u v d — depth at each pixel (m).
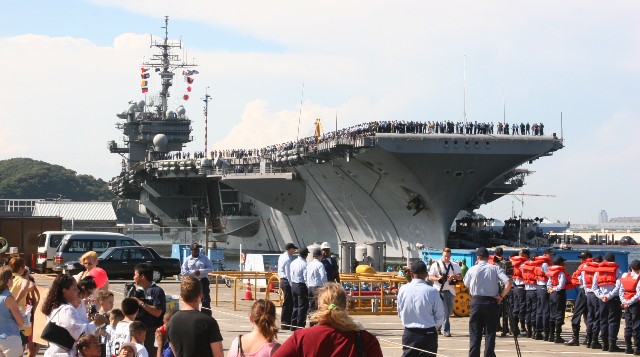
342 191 57.00
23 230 41.97
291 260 22.22
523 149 47.56
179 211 76.94
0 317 12.46
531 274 20.92
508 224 63.22
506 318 21.62
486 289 15.91
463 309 25.66
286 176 60.16
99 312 13.69
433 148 46.59
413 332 13.57
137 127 92.38
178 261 37.16
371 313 25.47
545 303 20.66
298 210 63.78
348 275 26.66
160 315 13.45
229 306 27.67
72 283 11.84
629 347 18.62
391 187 52.16
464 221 62.94
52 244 38.38
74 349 11.60
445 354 18.03
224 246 79.56
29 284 14.27
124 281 36.25
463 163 48.34
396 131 48.31
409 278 24.98
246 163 64.69
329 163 54.22
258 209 70.25
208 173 66.94
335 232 61.56
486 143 47.06
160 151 84.69
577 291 26.50
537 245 61.94
